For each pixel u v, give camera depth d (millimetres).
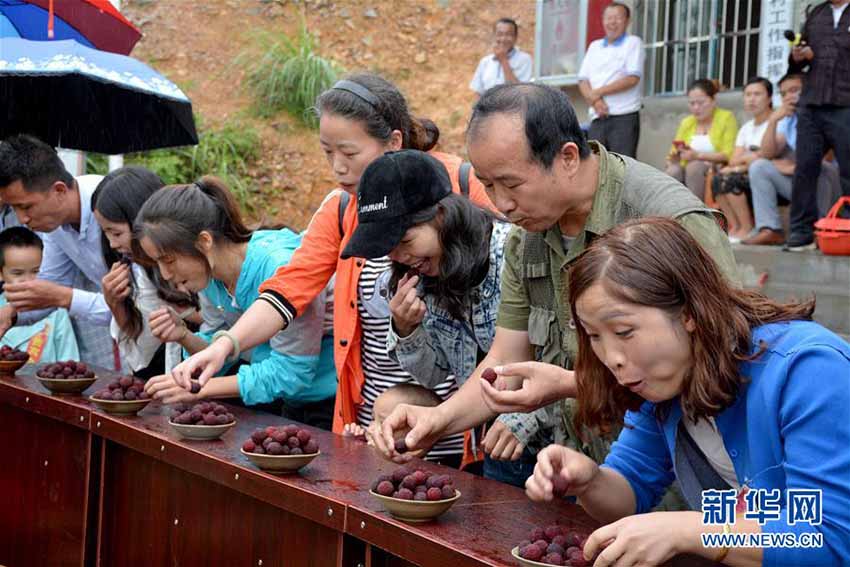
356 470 2672
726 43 8625
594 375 2104
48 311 4797
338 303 3354
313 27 11859
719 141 7629
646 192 2514
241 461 2697
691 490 2111
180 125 5004
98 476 3320
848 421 1819
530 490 2090
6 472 3781
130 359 4297
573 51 9500
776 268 6621
